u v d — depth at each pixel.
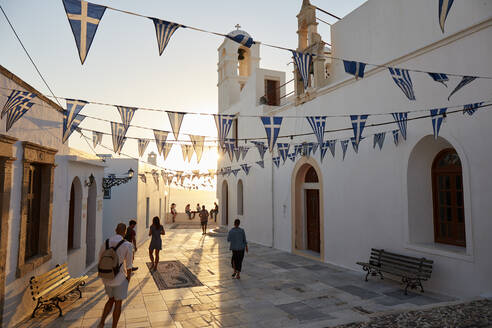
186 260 10.30
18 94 4.05
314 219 11.07
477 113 5.77
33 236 5.95
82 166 8.16
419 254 6.78
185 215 27.22
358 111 8.56
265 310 5.73
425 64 6.80
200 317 5.43
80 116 4.61
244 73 18.81
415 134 6.94
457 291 6.02
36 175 6.07
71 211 8.17
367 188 8.21
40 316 5.39
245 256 10.89
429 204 7.18
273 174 12.91
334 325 4.69
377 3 8.39
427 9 6.89
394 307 5.76
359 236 8.45
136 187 13.21
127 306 5.98
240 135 16.02
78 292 6.75
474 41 5.88
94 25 2.72
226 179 18.28
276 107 12.85
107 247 4.75
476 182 5.74
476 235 5.72
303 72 3.79
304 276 8.10
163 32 2.99
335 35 10.13
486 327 4.13
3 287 4.59
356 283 7.40
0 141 4.46
